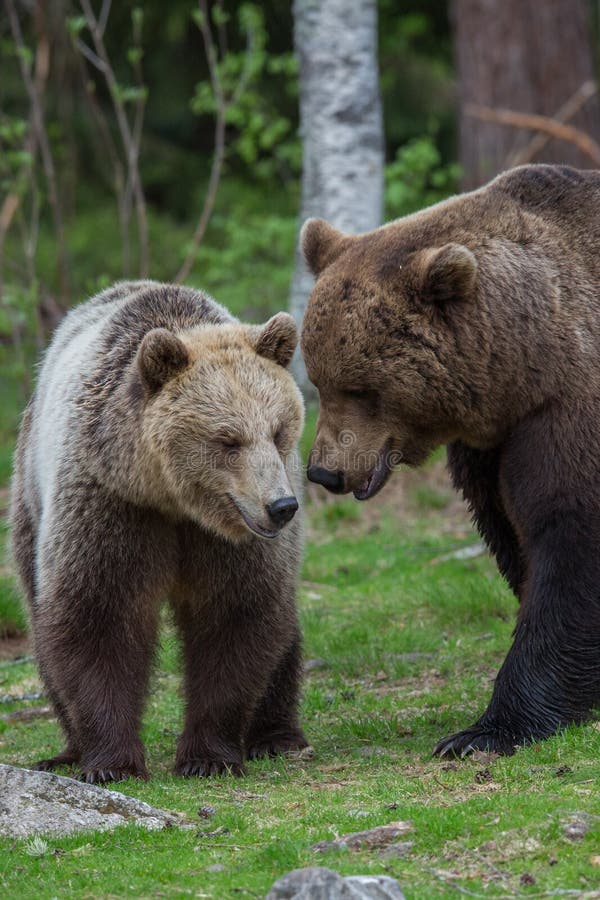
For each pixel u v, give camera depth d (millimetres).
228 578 10367
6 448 24641
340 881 6762
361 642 14766
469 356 10203
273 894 6891
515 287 10359
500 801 8539
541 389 10352
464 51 30562
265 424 9859
